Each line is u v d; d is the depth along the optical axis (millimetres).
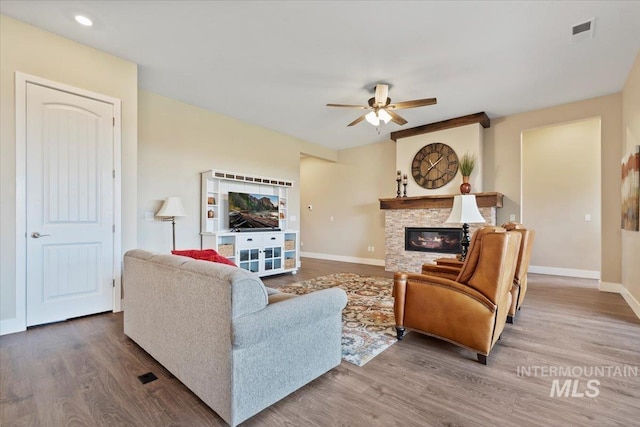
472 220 2857
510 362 2064
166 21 2590
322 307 1758
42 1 2334
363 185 6824
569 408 1562
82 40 2863
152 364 1997
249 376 1433
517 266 2844
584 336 2523
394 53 3066
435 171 5410
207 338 1503
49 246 2719
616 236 4039
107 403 1582
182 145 4371
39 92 2670
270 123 5312
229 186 4895
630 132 3521
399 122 3949
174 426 1410
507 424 1437
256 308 1433
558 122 4477
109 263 3066
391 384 1785
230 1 2346
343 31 2717
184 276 1666
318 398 1644
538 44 2893
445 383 1799
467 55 3096
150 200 4031
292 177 6090
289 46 2963
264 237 4879
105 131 3057
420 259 5410
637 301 3121
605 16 2482
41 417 1469
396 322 2449
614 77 3580
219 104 4449
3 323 2482
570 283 4703
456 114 4867
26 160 2598
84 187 2916
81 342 2342
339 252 7215
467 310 2100
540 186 5711
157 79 3672
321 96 4152
